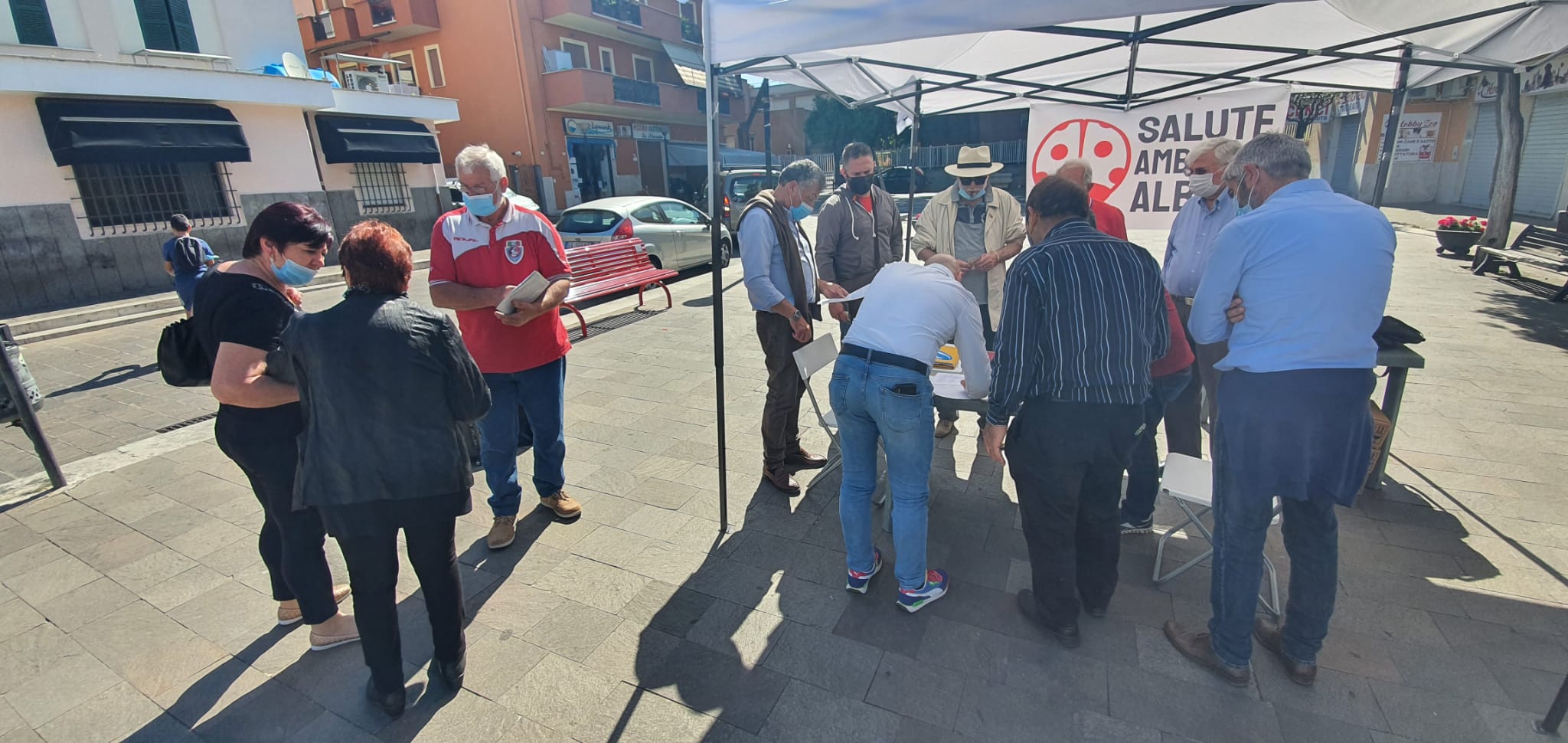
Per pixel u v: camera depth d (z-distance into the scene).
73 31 10.56
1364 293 1.93
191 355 2.23
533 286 2.74
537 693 2.33
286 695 2.36
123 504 3.73
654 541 3.24
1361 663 2.31
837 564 3.02
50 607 2.85
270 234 2.10
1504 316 6.69
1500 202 8.70
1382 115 16.70
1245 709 2.15
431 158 15.21
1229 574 2.18
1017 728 2.13
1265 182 2.18
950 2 2.23
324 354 1.94
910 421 2.43
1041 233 2.39
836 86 4.96
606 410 5.03
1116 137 4.66
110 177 10.45
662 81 26.48
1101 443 2.23
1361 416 1.99
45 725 2.24
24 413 3.77
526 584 2.93
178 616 2.78
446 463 2.10
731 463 4.05
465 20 20.61
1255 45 3.40
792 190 3.36
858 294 3.68
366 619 2.13
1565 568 2.77
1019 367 2.19
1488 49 3.39
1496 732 2.03
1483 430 4.08
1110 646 2.46
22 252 9.59
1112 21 3.93
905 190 27.77
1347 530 3.09
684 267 11.31
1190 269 3.37
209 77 11.11
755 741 2.12
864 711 2.22
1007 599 2.74
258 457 2.23
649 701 2.29
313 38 22.33
